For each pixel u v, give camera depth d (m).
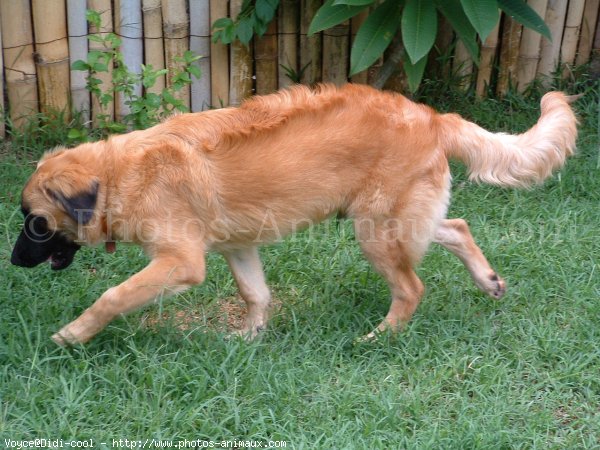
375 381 4.82
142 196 4.74
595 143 7.51
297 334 5.15
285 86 7.94
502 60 8.21
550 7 8.12
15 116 7.43
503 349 5.18
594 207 6.71
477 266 5.53
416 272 5.91
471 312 5.49
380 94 5.05
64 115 7.49
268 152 4.82
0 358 4.72
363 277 5.83
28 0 7.20
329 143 4.88
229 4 7.60
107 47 7.45
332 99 4.92
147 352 4.83
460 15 6.68
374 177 4.98
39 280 5.64
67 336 4.77
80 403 4.35
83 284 5.61
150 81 7.06
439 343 5.11
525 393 4.73
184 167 4.73
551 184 7.00
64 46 7.38
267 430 4.34
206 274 5.88
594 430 4.47
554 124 5.21
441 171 5.12
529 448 4.34
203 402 4.47
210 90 7.82
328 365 4.95
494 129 7.89
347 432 4.34
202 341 5.02
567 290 5.67
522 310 5.55
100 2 7.34
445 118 5.18
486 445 4.26
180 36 7.55
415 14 6.42
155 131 4.86
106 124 7.29
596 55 8.39
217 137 4.82
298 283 5.91
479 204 6.77
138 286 4.72
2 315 5.14
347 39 7.80
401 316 5.27
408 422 4.46
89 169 4.75
